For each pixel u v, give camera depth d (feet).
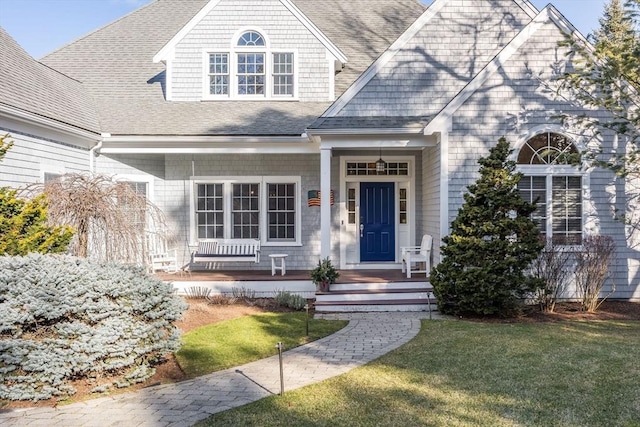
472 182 35.60
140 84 47.01
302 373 20.17
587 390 17.53
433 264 39.01
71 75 47.70
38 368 17.26
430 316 31.89
